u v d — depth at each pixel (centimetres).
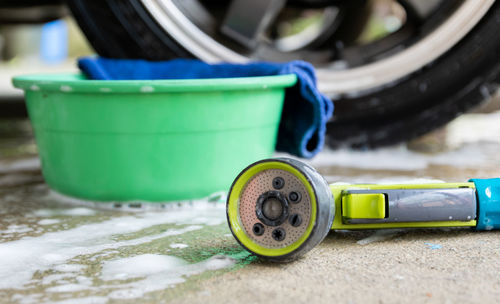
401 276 65
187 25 93
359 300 61
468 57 96
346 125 101
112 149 80
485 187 72
